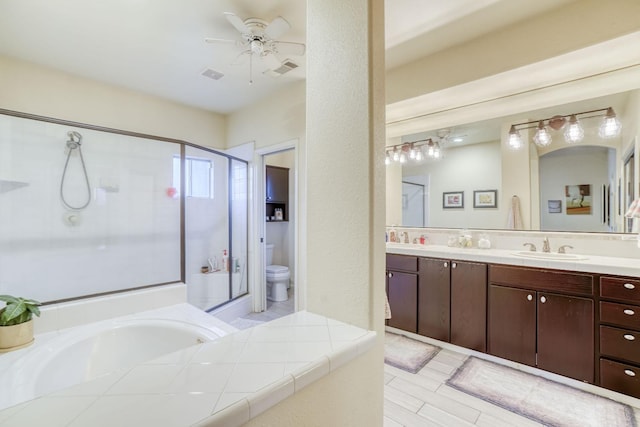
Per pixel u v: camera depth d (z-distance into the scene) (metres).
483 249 2.91
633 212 2.13
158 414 0.52
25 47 2.61
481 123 3.05
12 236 2.78
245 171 4.09
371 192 0.92
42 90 2.94
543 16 2.12
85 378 1.96
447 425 1.74
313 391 0.74
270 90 3.55
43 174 2.93
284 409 0.67
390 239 3.68
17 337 1.81
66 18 2.22
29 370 1.63
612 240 2.40
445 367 2.39
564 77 2.38
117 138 3.38
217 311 3.42
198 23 2.30
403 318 3.02
